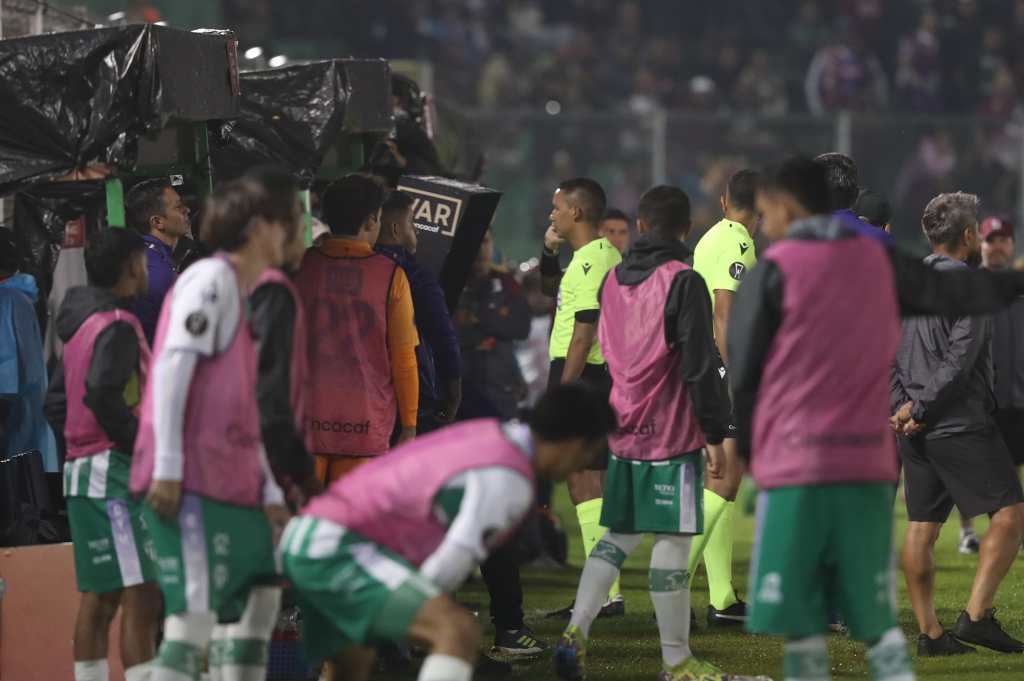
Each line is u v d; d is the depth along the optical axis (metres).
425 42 88.31
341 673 16.36
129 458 18.14
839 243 15.79
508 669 22.39
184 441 15.77
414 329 20.59
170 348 15.61
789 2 95.44
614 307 21.23
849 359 15.53
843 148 66.88
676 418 20.64
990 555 23.44
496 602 23.23
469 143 41.66
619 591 29.22
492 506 14.34
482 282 31.59
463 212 24.70
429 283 22.72
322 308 20.09
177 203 21.88
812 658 15.66
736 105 88.44
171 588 15.80
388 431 20.41
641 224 21.41
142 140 22.30
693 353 20.27
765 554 15.66
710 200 65.94
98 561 18.30
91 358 17.84
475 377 31.39
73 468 18.33
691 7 94.81
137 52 20.78
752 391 15.98
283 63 35.78
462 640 14.15
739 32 94.06
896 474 16.75
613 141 66.12
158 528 15.87
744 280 16.03
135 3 57.50
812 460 15.44
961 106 90.50
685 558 20.94
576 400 14.99
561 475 15.25
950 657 23.31
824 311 15.52
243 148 25.86
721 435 20.38
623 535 21.12
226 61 22.61
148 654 18.20
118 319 17.94
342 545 14.66
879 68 93.88
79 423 18.22
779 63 93.12
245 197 16.20
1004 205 67.31
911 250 67.44
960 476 22.92
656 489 20.66
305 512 15.09
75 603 20.34
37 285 25.66
